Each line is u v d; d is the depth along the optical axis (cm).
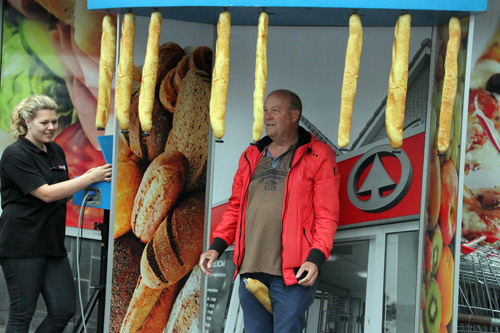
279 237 314
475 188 364
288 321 306
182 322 372
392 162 347
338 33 356
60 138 500
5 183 336
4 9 521
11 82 521
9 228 331
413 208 340
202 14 330
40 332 343
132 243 343
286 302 308
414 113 339
